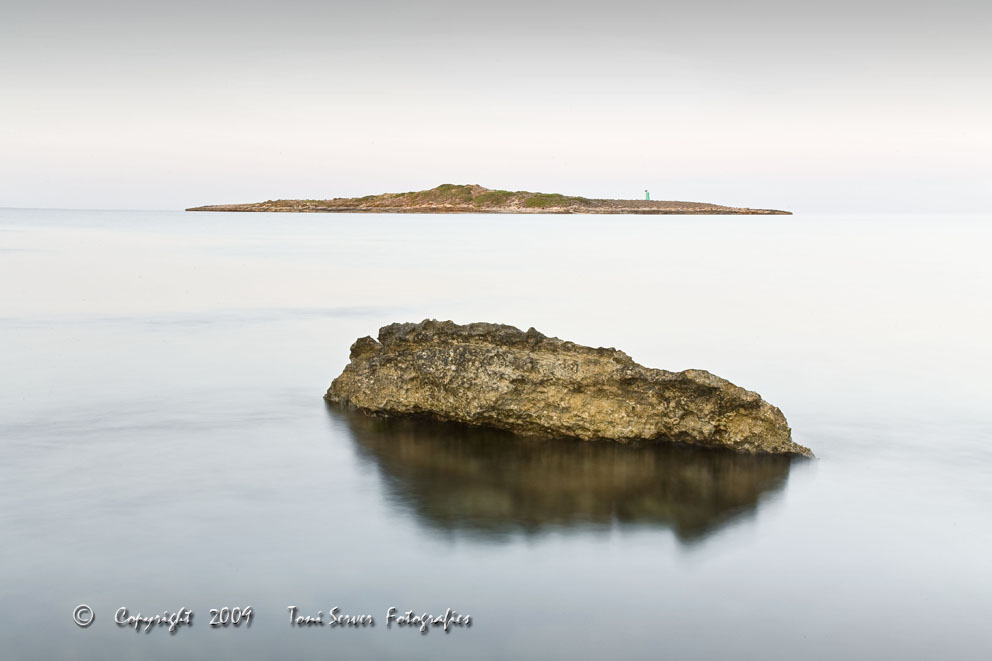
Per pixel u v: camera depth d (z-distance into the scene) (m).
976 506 16.33
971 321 38.22
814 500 16.52
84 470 17.39
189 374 26.02
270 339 32.19
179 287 48.31
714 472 17.84
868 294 48.06
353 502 16.00
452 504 15.97
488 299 44.38
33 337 32.03
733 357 29.86
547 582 13.32
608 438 19.36
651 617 12.45
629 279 55.09
